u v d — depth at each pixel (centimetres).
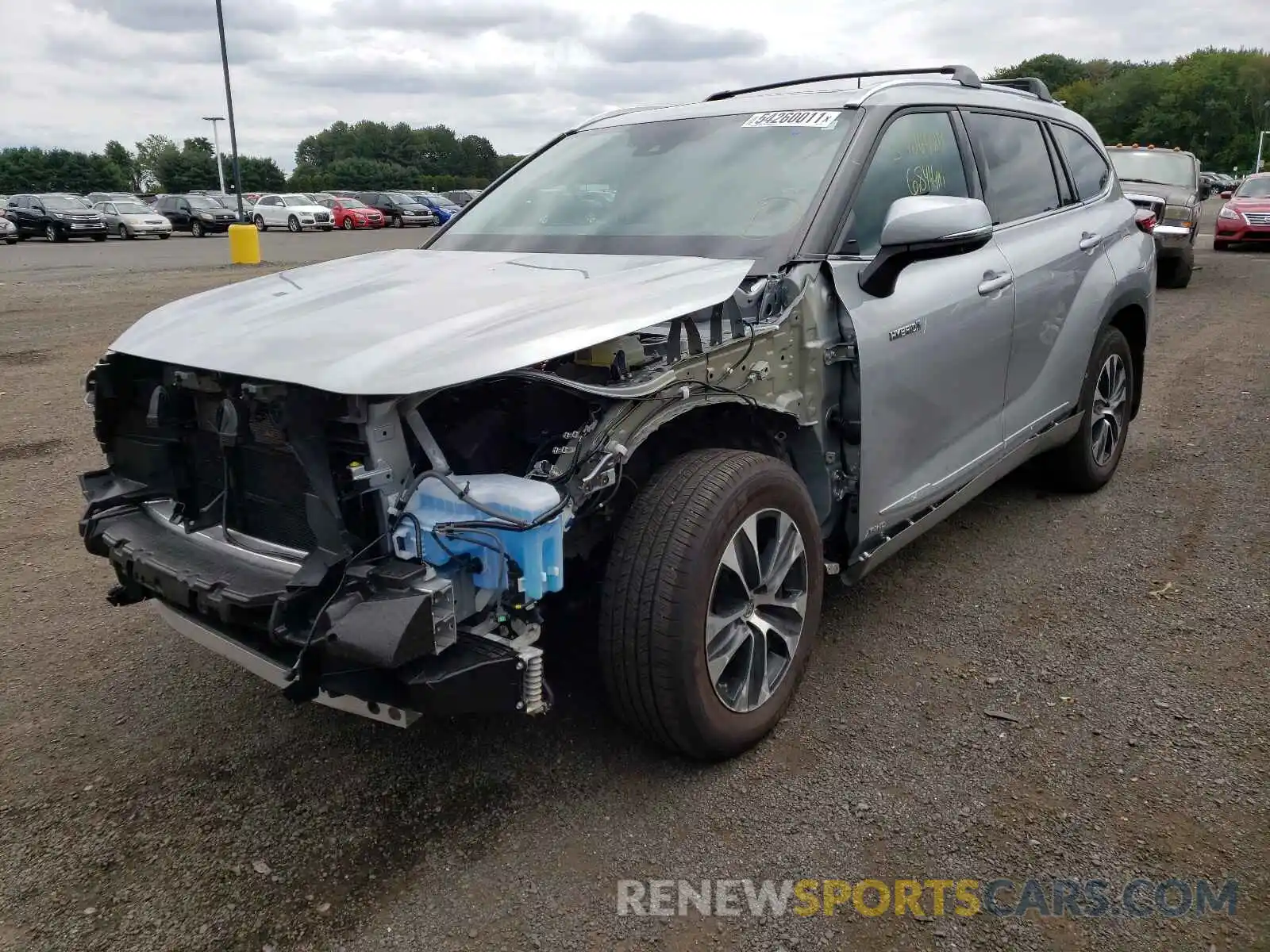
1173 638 354
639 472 284
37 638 382
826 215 320
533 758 292
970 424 376
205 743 308
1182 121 9806
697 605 255
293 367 235
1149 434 623
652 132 404
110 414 308
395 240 3080
